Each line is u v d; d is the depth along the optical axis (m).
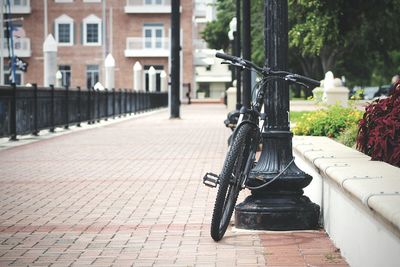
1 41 58.06
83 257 8.68
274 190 10.10
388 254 6.34
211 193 13.78
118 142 26.62
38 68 94.06
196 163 19.14
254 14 71.19
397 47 63.34
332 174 8.63
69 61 95.50
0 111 25.75
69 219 11.19
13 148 24.16
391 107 10.87
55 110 33.00
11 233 10.10
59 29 95.19
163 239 9.65
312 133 17.64
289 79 9.96
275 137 10.28
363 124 11.13
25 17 94.62
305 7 33.38
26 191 14.17
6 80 90.44
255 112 9.80
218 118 47.00
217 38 91.31
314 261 8.27
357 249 7.61
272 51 10.27
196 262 8.38
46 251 9.00
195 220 11.02
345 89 34.09
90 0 94.94
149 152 22.41
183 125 38.31
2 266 8.26
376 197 6.63
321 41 33.09
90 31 95.38
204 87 139.12
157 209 12.04
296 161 13.27
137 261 8.46
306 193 11.84
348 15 32.03
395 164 9.59
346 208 8.25
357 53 68.19
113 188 14.53
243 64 10.01
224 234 9.89
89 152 22.52
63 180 15.80
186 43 96.69
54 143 26.28
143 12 95.50
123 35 96.19
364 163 9.42
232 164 9.14
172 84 45.00
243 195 13.26
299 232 9.89
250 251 8.86
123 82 96.50
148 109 65.88
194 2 102.94
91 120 40.25
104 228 10.44
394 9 32.44
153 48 95.62
